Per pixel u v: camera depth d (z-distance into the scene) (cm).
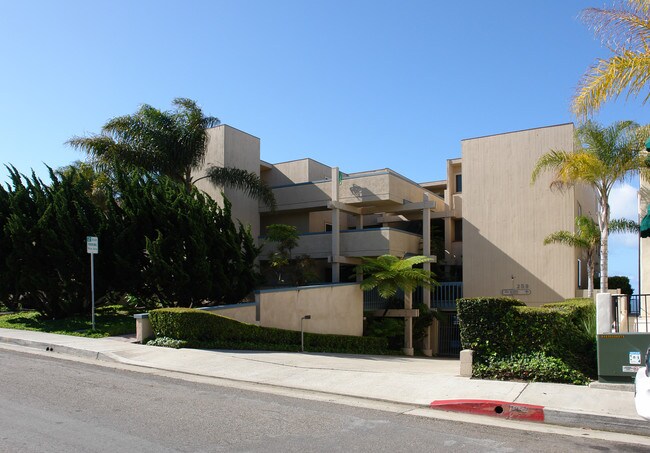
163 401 823
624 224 2014
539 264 2295
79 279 1783
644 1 983
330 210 2733
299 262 2330
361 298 2266
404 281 2162
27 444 585
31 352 1366
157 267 1700
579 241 2062
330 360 1333
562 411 750
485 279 2405
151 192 1848
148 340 1451
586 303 1250
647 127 1633
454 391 895
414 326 2366
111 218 1811
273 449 592
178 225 1788
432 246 2652
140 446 588
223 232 1953
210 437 631
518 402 802
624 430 709
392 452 593
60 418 698
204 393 898
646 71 1019
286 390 959
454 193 2947
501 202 2400
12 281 1814
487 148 2456
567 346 1020
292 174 3052
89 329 1658
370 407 823
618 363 896
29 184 1883
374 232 2366
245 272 1977
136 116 2256
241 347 1488
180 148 2238
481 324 1031
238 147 2573
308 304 1934
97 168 2211
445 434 674
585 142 1720
